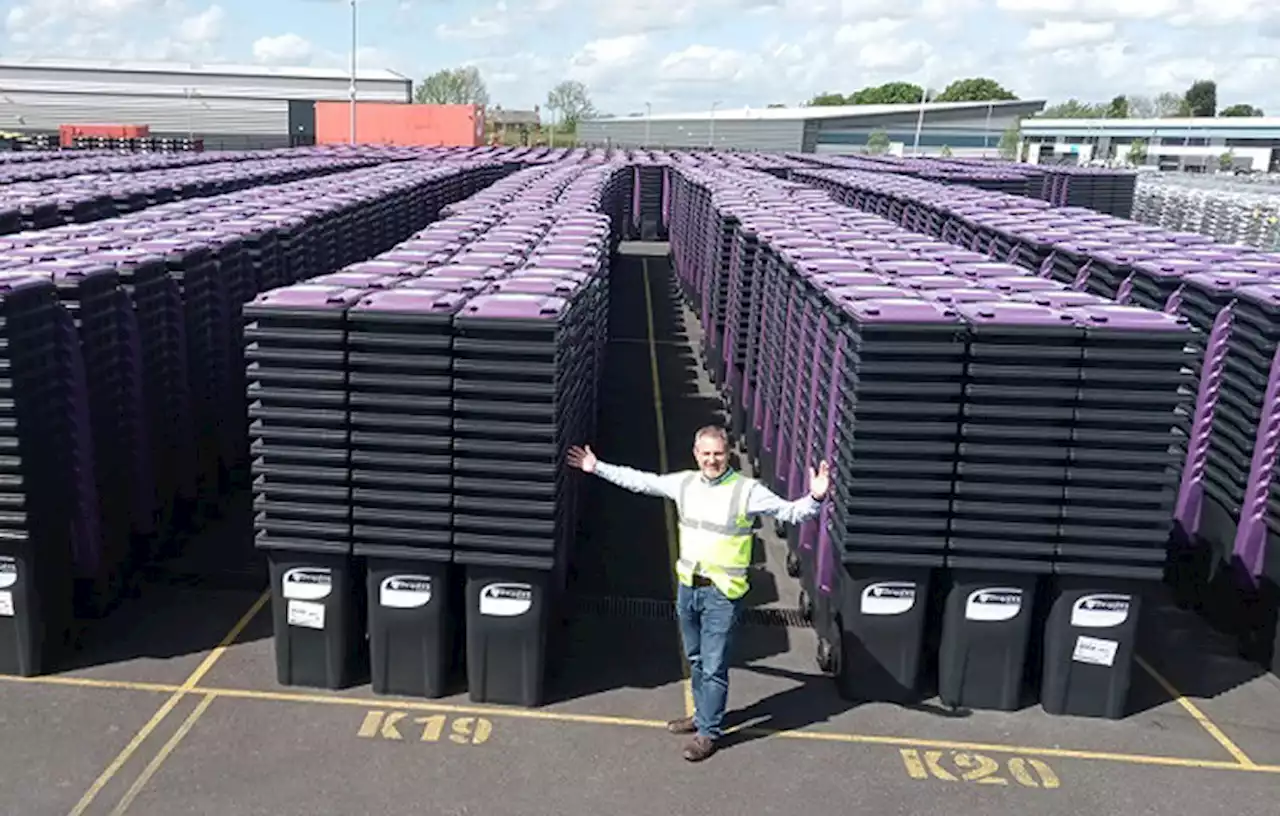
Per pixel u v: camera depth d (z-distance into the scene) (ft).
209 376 31.81
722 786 20.52
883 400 21.76
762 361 37.24
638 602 28.50
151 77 271.08
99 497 25.40
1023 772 21.36
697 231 68.18
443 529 21.98
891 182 74.84
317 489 21.89
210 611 27.07
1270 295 26.32
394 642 22.85
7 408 21.72
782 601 29.04
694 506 20.85
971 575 22.63
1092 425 21.53
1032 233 40.42
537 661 22.68
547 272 27.14
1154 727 23.32
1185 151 287.48
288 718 22.25
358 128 197.36
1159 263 31.86
